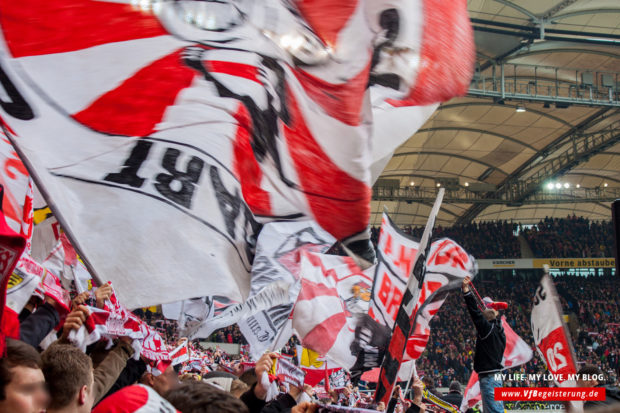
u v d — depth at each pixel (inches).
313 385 255.9
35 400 82.1
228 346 958.4
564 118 1290.6
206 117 114.7
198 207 113.9
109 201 109.2
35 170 104.7
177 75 113.8
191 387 76.3
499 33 979.3
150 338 134.1
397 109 136.4
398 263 234.1
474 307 256.1
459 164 1539.1
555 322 268.7
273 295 221.1
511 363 312.3
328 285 222.5
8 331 102.0
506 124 1317.7
